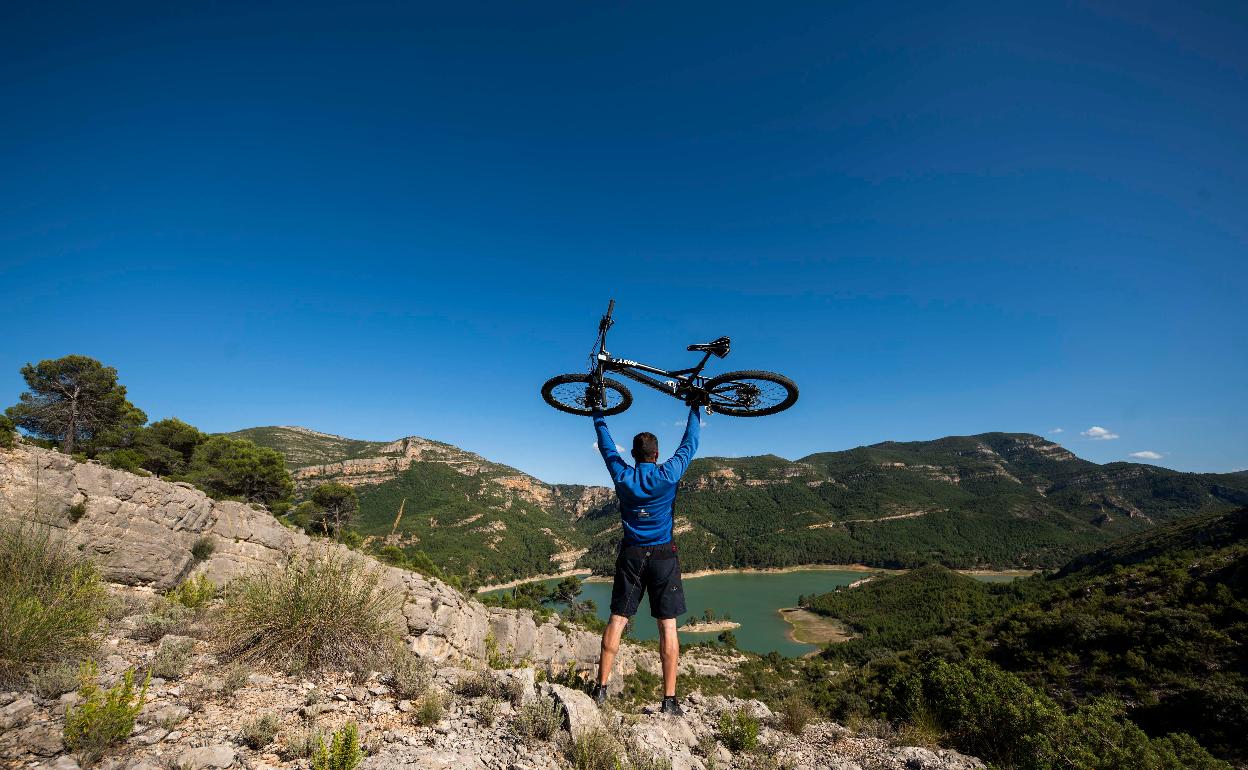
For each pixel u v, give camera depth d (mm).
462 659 6062
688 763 3990
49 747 2814
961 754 6379
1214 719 19703
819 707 8273
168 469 40906
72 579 5277
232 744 3160
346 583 5305
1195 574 40781
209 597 7922
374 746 3256
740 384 6254
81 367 37562
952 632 54688
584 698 4324
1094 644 34469
